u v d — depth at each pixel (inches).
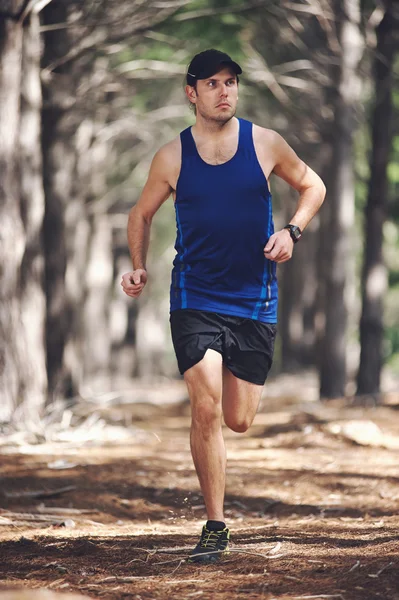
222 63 259.3
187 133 268.1
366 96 1018.1
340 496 405.4
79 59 837.8
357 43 901.2
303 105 1068.5
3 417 587.2
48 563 261.9
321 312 1259.2
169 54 960.9
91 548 282.0
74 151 1068.5
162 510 383.9
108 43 784.9
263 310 268.8
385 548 261.1
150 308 2220.7
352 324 2143.2
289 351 1578.5
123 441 592.7
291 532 310.5
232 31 898.1
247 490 421.4
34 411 607.2
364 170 1227.9
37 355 658.8
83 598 196.5
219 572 246.7
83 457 504.7
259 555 263.7
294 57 1070.4
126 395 1061.1
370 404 799.7
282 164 270.4
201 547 264.1
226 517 370.9
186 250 267.6
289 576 237.9
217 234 262.2
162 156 268.7
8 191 587.2
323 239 1221.7
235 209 261.7
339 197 937.5
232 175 262.2
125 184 1390.3
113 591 228.7
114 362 1814.7
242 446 573.6
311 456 521.0
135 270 277.4
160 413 863.7
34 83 690.2
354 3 888.3
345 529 313.6
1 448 533.6
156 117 1141.1
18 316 600.4
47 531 324.5
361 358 888.3
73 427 628.7
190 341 263.0
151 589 231.0
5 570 255.0
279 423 685.9
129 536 308.7
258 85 1016.2
